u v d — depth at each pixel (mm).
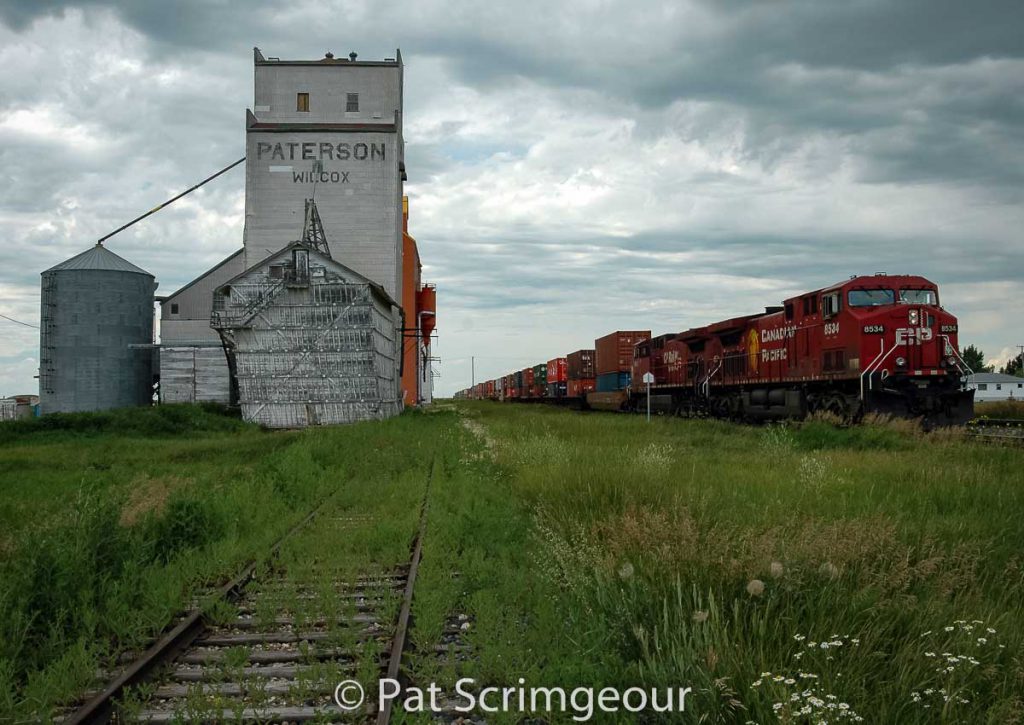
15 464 21281
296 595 7766
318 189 51625
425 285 77438
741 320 32312
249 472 17969
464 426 37500
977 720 4473
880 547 7426
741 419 32969
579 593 6762
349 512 12930
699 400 37125
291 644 6605
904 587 6305
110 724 5039
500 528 10172
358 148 51844
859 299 24078
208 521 10508
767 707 4508
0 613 6211
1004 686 4789
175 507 10344
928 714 4535
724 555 6988
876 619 5762
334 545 9992
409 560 9297
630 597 6199
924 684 4812
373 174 51812
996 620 5859
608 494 11672
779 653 5145
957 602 6215
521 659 5785
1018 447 17469
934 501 10852
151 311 53000
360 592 8102
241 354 41062
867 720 4531
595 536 8797
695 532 8039
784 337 28469
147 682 5652
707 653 5098
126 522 10438
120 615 6754
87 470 19453
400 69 55625
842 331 24266
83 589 7066
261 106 53875
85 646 6293
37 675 5492
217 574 8742
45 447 27188
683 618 5762
